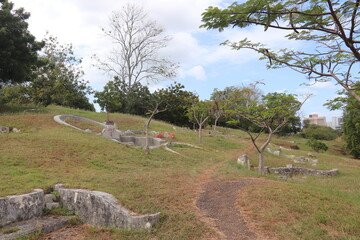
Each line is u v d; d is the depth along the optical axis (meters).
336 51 5.27
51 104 32.81
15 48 19.89
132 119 28.05
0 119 17.58
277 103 13.05
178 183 9.70
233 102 16.91
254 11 4.25
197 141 24.94
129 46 42.03
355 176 17.00
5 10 19.48
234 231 5.86
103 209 6.36
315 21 4.56
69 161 11.55
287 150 29.59
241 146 27.16
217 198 8.09
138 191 7.93
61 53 35.91
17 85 31.47
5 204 6.02
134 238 5.40
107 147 14.94
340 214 6.50
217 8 4.36
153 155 15.61
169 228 5.84
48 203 7.01
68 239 5.53
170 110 37.97
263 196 7.67
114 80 38.31
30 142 13.16
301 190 8.30
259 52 5.64
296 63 5.64
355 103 7.52
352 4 4.22
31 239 5.39
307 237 5.38
